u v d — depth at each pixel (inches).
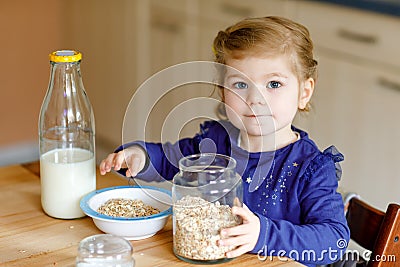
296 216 65.0
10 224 62.5
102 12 157.4
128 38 151.3
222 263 55.5
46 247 58.2
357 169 112.1
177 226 55.8
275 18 69.4
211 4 130.5
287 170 66.2
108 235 53.7
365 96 108.2
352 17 107.3
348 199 71.1
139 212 60.8
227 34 67.9
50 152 63.5
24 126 173.8
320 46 113.5
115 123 159.9
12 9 166.1
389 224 59.4
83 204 61.2
